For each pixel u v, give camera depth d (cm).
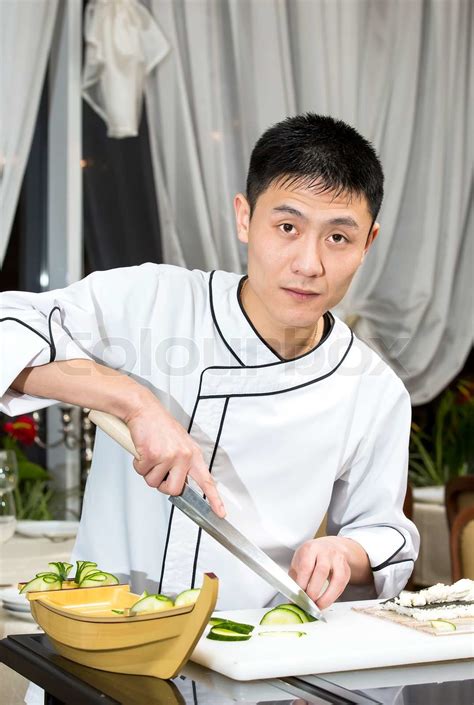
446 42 463
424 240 461
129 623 93
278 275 118
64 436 348
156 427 109
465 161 473
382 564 129
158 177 416
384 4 454
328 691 90
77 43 403
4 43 381
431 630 106
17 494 321
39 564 211
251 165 121
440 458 441
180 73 414
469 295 473
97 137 413
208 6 421
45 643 106
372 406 140
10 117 382
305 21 436
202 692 89
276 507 136
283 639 103
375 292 454
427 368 463
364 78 453
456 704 86
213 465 136
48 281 407
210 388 135
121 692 89
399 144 455
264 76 427
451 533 249
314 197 114
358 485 142
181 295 141
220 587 131
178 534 132
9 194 383
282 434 135
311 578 119
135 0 398
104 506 141
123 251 416
